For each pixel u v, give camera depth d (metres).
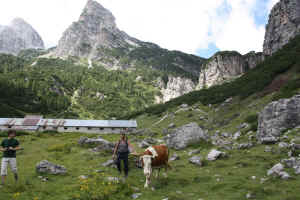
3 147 8.63
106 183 8.68
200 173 11.05
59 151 18.77
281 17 121.19
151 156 9.30
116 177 9.67
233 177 9.66
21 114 110.00
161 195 7.79
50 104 151.75
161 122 82.25
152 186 8.84
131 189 8.28
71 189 8.11
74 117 149.62
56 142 27.14
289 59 69.75
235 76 172.75
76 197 7.34
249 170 10.73
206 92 112.62
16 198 7.07
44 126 71.62
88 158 15.22
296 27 109.50
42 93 165.75
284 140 17.38
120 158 9.94
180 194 7.83
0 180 9.34
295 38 91.75
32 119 75.00
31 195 7.51
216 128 52.50
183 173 11.23
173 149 22.42
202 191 8.09
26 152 18.59
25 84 163.75
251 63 186.00
